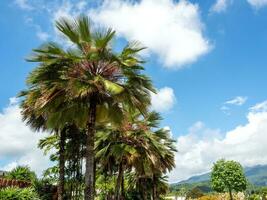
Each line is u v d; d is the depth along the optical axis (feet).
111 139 100.58
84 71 56.70
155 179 156.87
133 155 96.73
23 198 74.64
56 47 56.70
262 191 292.40
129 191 157.99
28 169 127.65
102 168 107.76
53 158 94.73
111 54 57.62
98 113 62.03
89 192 56.03
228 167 256.93
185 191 369.09
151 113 102.99
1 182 85.15
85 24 57.26
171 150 116.16
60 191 76.79
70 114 60.64
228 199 261.24
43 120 74.69
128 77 59.82
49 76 58.49
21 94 74.18
